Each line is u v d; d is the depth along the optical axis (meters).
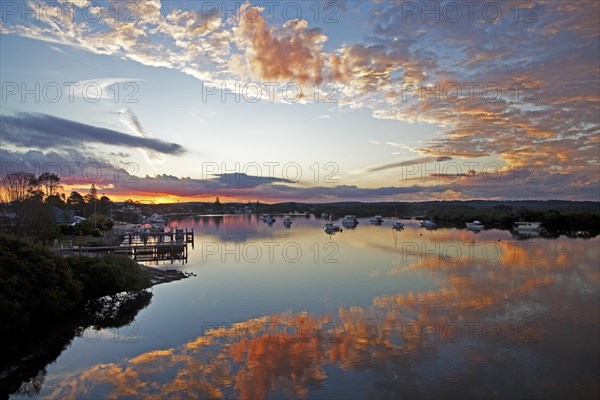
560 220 122.75
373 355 24.11
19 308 26.58
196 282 46.16
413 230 126.06
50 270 31.17
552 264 54.59
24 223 66.19
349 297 37.78
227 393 19.83
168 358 24.17
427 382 20.81
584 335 27.05
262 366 22.78
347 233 115.00
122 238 88.12
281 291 40.69
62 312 30.80
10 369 23.06
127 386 20.72
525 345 25.45
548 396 19.50
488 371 21.98
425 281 44.44
